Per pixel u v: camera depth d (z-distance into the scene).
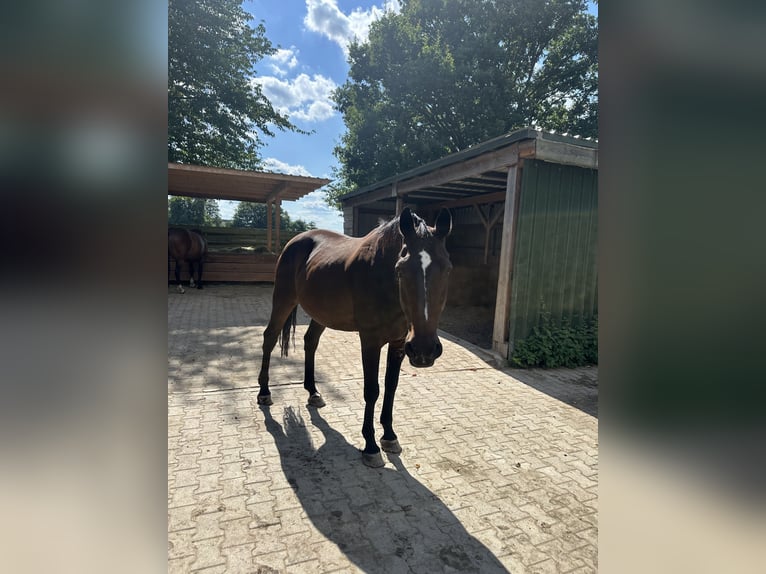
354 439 2.97
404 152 16.48
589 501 2.35
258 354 5.01
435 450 2.87
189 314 7.38
